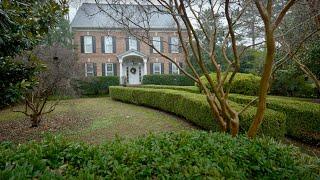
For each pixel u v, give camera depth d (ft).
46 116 34.68
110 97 58.34
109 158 8.18
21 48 16.30
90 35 78.02
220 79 12.79
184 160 8.55
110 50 80.18
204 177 7.54
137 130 25.91
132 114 35.14
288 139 22.29
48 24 16.43
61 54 38.88
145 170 7.69
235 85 31.65
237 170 8.42
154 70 82.17
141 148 9.30
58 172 7.37
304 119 21.27
